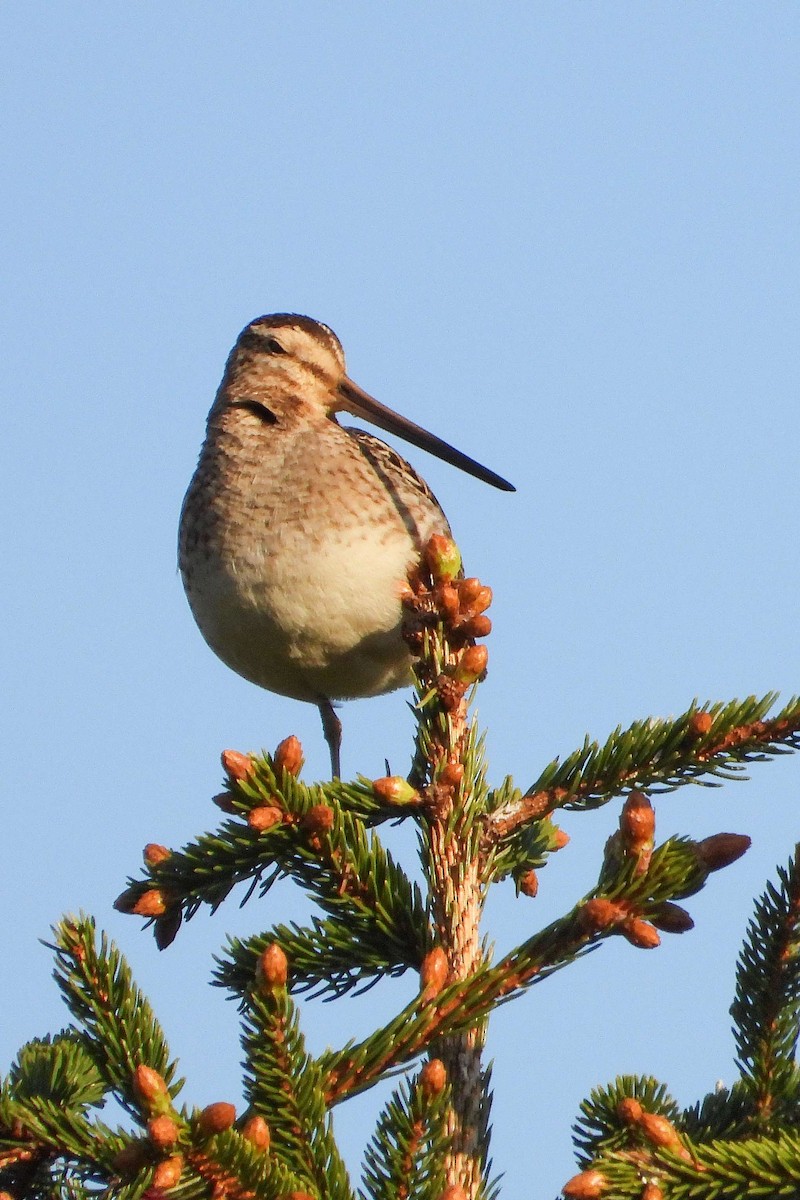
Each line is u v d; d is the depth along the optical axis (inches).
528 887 381.4
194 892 337.4
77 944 277.6
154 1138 230.1
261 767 324.8
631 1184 253.6
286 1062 257.0
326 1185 254.2
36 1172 269.0
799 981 332.8
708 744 346.0
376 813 359.6
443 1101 260.1
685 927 279.6
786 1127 291.9
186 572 540.7
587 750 350.0
